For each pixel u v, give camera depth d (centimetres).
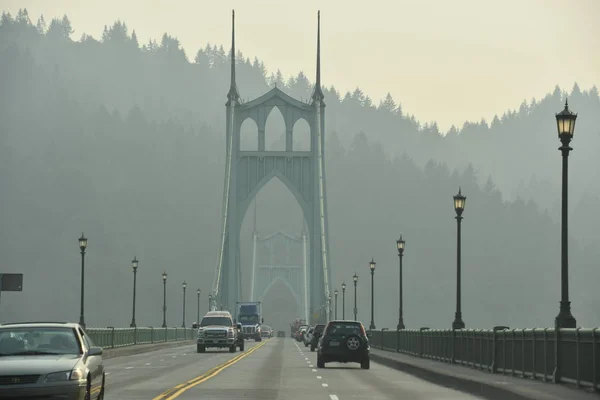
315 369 13862
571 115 9231
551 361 8675
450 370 11294
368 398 8394
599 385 7344
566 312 8862
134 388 9531
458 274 14288
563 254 9019
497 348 10694
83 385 6025
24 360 6084
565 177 9212
